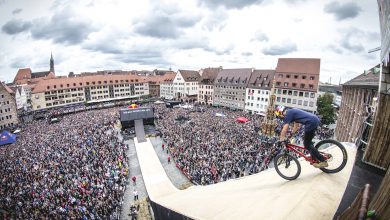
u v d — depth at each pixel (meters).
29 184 24.42
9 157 32.91
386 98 6.12
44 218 18.62
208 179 25.30
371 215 2.82
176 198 9.05
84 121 58.59
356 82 26.14
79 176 26.19
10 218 18.84
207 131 43.16
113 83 105.06
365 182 5.72
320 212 4.20
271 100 38.34
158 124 54.38
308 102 59.69
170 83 108.12
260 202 5.12
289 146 6.23
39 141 40.72
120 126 56.75
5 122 66.75
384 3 4.95
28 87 107.12
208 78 91.94
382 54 5.12
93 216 19.14
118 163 30.50
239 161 28.91
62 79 92.19
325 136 40.62
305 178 5.97
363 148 8.17
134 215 20.78
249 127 46.09
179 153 33.94
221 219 4.69
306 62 61.34
